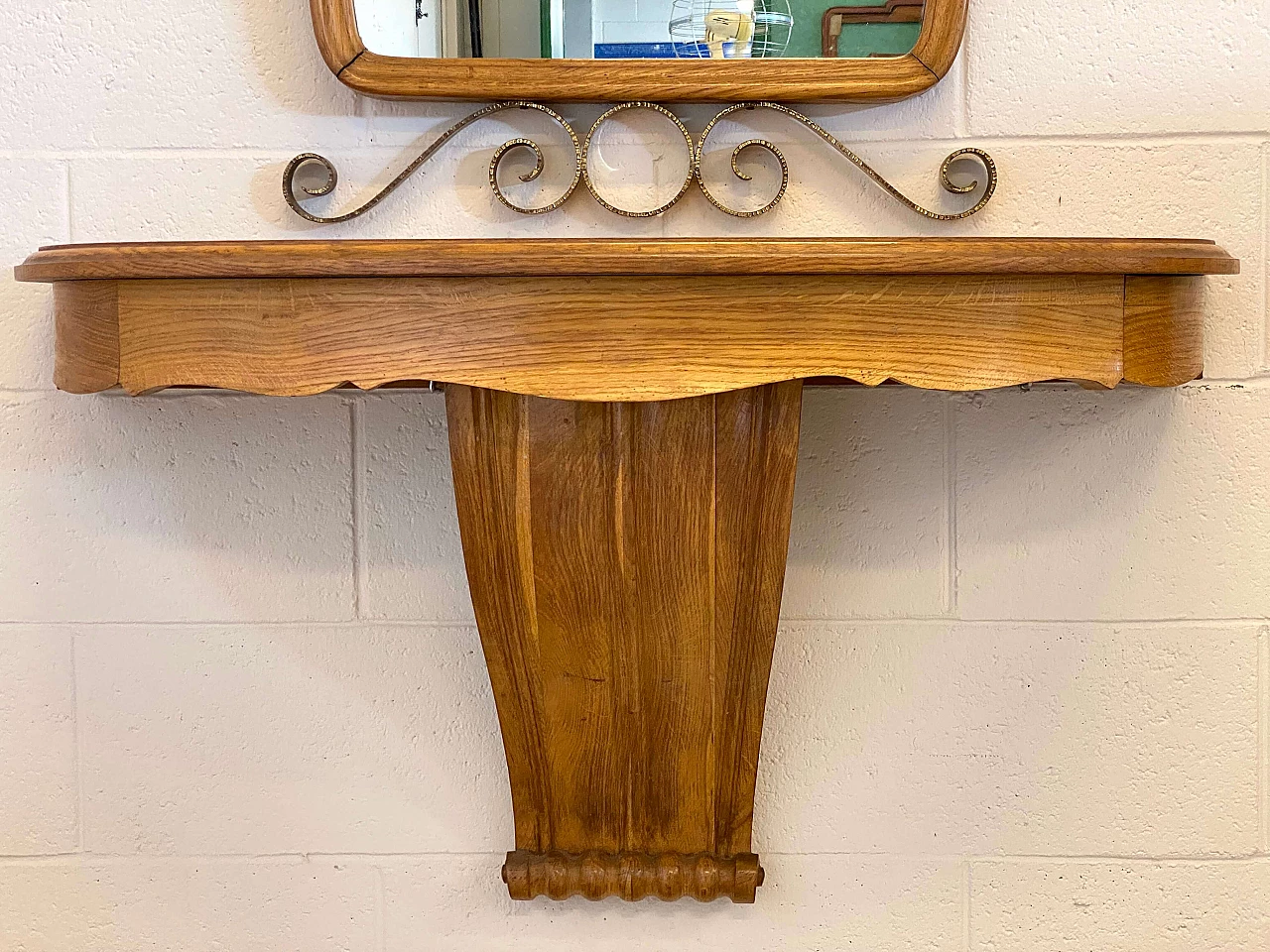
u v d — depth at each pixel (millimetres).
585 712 955
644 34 976
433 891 1056
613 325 780
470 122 976
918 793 1044
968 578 1029
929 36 959
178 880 1054
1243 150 989
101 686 1040
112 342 797
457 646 1042
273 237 1010
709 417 889
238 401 1028
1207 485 1012
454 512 1032
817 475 1027
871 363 783
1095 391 1011
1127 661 1027
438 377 784
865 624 1036
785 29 975
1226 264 801
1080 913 1045
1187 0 982
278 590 1039
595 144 999
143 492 1029
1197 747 1029
